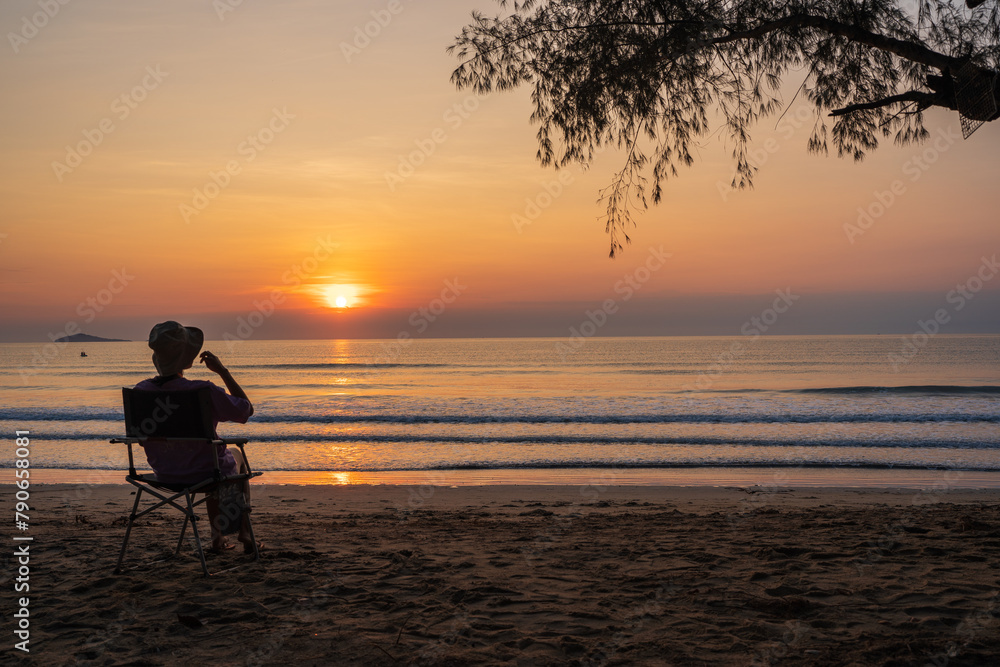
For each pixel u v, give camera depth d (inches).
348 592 143.9
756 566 166.4
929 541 196.5
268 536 215.6
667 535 219.1
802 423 798.5
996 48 186.2
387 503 357.7
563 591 144.9
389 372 2122.3
